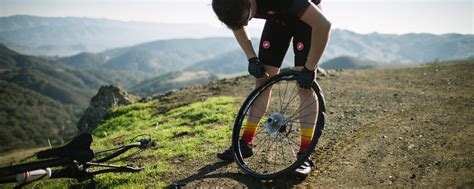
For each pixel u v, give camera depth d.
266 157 4.21
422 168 3.65
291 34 3.47
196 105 8.65
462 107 6.21
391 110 6.34
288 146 4.52
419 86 8.95
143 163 4.60
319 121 3.32
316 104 3.52
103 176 4.23
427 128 4.98
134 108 11.04
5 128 167.88
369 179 3.51
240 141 3.92
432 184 3.29
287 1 3.04
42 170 3.35
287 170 3.38
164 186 3.74
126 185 3.90
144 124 8.41
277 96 8.57
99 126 10.54
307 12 2.97
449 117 5.52
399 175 3.54
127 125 9.59
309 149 3.31
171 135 6.00
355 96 8.02
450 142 4.32
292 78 3.38
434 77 10.21
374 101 7.28
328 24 2.97
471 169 3.50
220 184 3.63
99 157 5.30
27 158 7.35
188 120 7.36
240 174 3.81
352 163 3.91
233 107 7.73
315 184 3.48
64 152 3.48
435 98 7.20
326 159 4.08
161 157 4.75
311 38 3.09
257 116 3.83
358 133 4.98
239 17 2.95
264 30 3.58
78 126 15.66
